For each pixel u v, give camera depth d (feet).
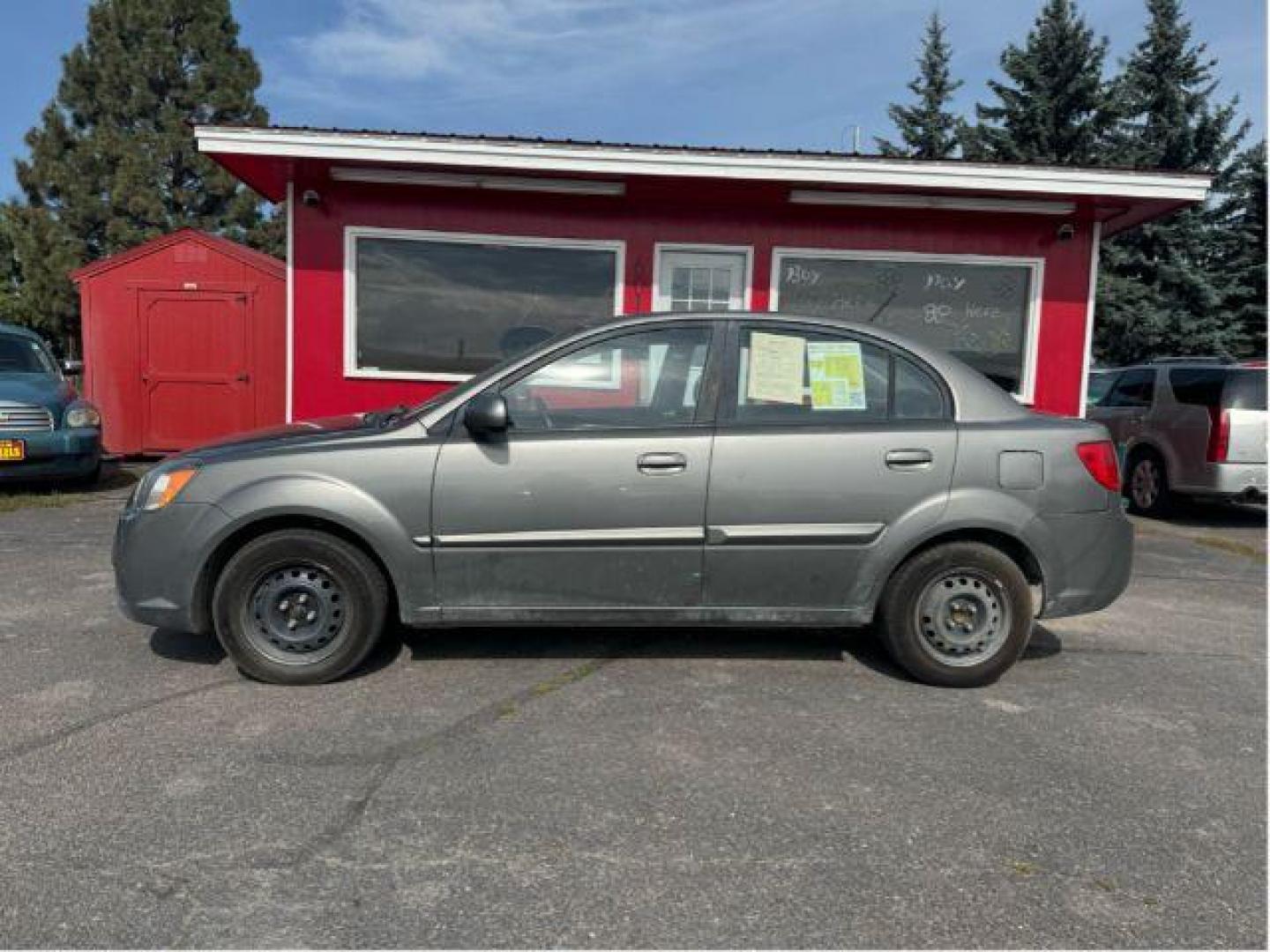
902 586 13.92
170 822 9.78
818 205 28.27
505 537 13.51
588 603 13.78
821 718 12.86
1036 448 13.89
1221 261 84.53
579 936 8.06
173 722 12.30
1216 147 85.97
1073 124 88.02
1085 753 11.93
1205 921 8.44
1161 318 80.64
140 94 98.48
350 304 28.43
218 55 101.71
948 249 28.91
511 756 11.43
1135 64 89.51
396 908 8.40
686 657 15.26
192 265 35.96
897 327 29.22
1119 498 14.39
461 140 25.43
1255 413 31.22
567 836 9.65
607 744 11.84
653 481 13.55
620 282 28.78
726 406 13.91
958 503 13.71
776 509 13.65
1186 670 15.43
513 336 28.89
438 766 11.14
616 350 14.05
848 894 8.74
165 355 36.19
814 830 9.84
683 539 13.62
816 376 14.08
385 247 28.53
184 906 8.37
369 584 13.58
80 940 7.90
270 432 15.05
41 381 30.81
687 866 9.13
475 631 16.31
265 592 13.56
